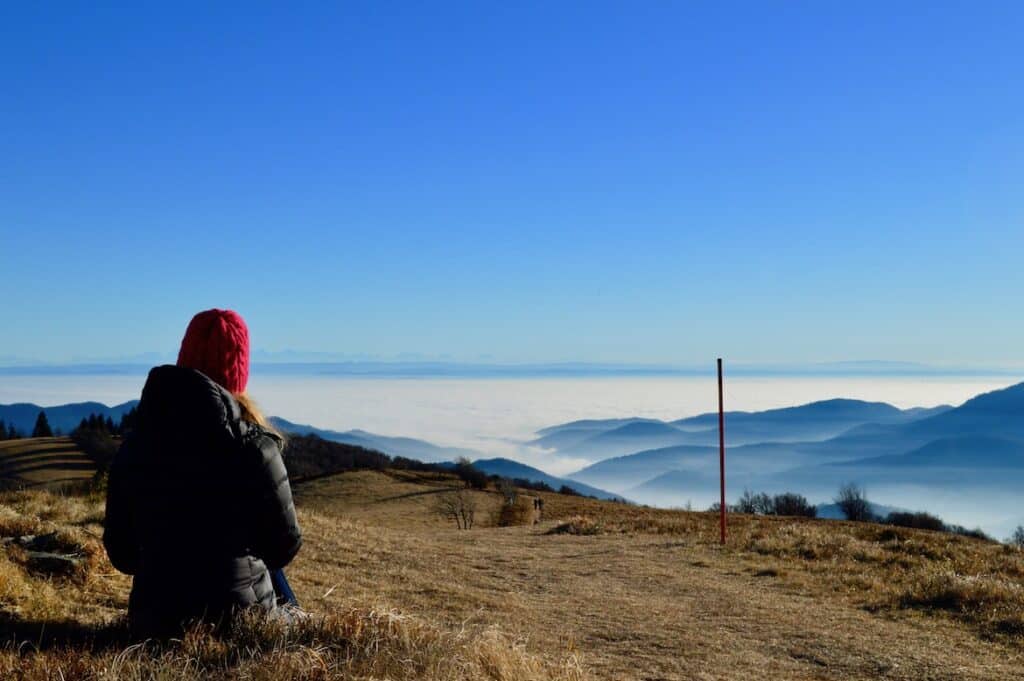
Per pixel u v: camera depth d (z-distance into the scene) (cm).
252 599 466
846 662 896
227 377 476
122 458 455
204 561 449
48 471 6588
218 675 416
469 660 504
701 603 1277
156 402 447
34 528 888
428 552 1673
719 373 2150
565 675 589
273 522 458
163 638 444
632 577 1552
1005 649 971
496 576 1493
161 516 445
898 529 2408
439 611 1059
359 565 1391
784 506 5784
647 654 895
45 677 406
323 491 6969
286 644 451
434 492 7000
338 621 509
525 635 921
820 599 1330
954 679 829
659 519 2916
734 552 1911
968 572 1630
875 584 1442
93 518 1343
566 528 2542
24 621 552
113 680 398
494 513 5891
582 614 1136
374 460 9581
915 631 1072
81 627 548
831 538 2077
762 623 1109
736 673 827
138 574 461
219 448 444
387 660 465
